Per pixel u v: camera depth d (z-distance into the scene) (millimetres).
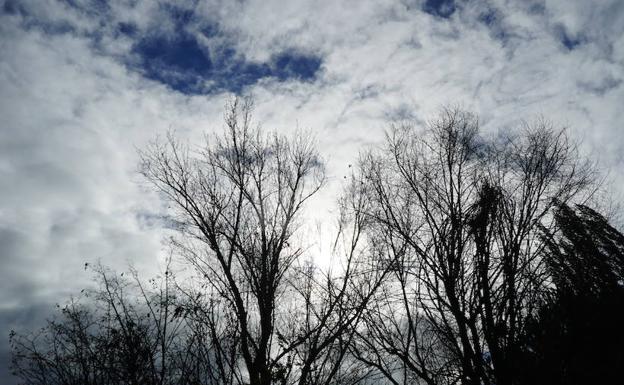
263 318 10594
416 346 9438
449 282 9508
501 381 8219
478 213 10008
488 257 9375
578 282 9414
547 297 9336
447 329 9203
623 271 9383
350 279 11180
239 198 12820
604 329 8633
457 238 9922
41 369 8383
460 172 11250
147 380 8375
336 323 10531
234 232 12094
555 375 8391
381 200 11867
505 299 8875
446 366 9203
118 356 8539
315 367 9930
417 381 9555
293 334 10750
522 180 10609
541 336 8766
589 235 9773
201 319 9359
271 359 10062
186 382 8500
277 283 11367
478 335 9102
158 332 9031
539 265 9492
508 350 8484
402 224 11266
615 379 8203
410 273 10297
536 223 9906
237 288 10766
